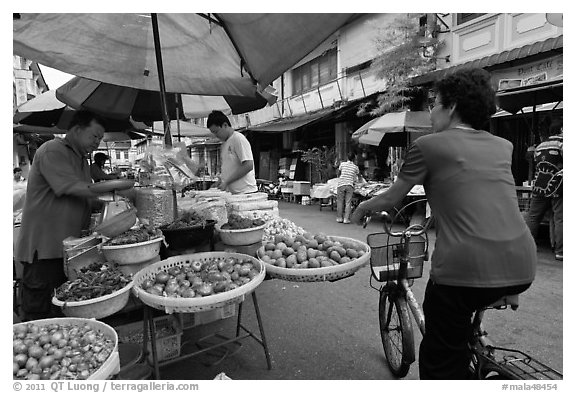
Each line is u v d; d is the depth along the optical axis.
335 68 12.62
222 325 3.40
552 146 5.02
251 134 16.41
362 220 2.29
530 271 1.62
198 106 5.10
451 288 1.69
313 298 4.02
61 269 2.55
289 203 13.38
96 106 4.27
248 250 2.75
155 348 2.21
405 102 8.73
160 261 2.37
